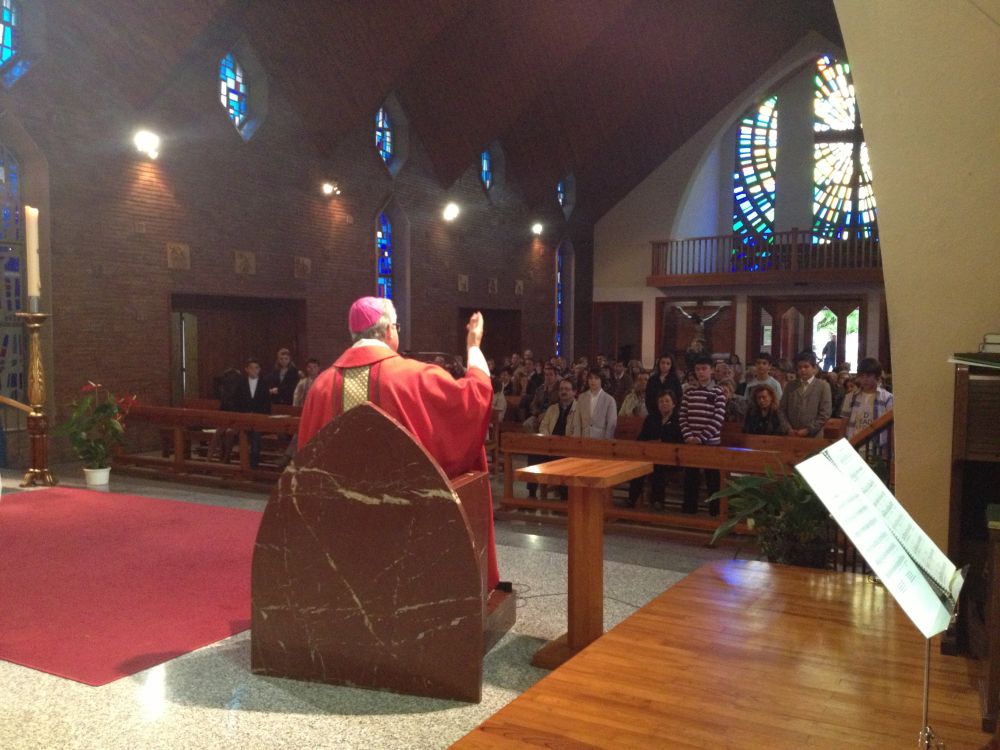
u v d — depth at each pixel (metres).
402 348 18.02
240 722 3.09
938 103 3.34
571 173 23.17
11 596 4.55
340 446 3.33
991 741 2.28
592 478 3.48
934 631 1.80
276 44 13.78
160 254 12.49
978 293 3.53
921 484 3.81
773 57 22.02
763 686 2.67
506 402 12.93
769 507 4.82
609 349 25.38
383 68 14.70
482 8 15.47
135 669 3.57
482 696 3.31
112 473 9.70
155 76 11.74
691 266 24.48
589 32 16.66
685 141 23.66
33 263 8.07
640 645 3.04
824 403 8.11
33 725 3.07
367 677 3.37
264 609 3.48
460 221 19.59
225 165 13.55
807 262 22.92
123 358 11.97
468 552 3.23
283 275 14.78
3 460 10.34
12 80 10.56
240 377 11.28
